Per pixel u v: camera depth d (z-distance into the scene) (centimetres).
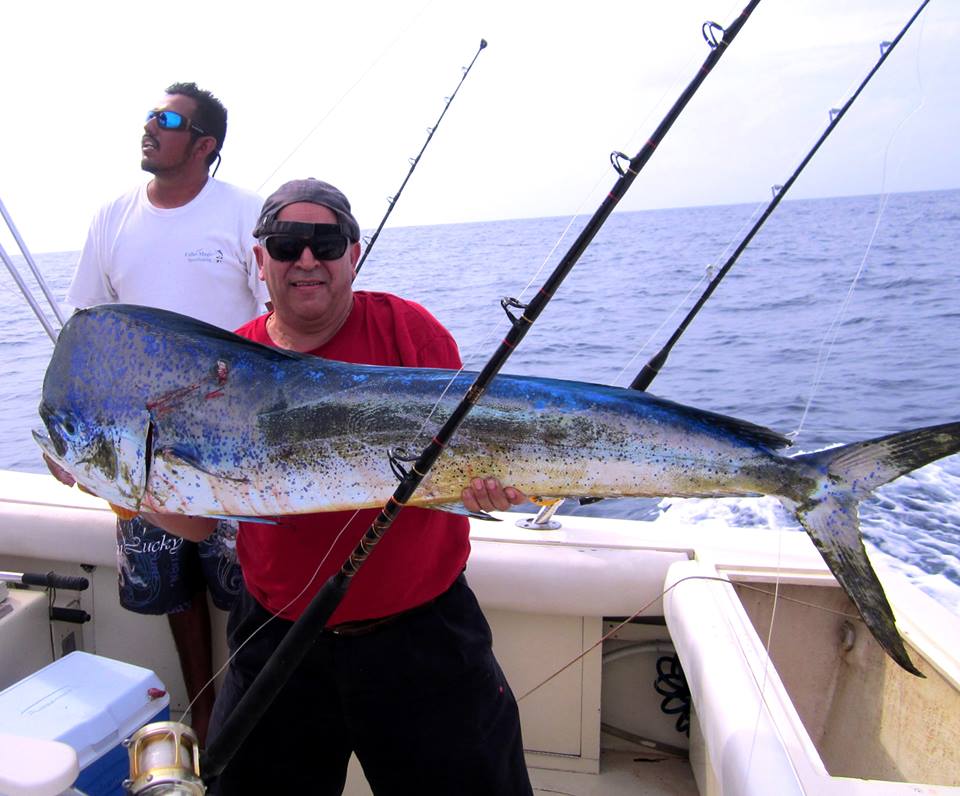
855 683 214
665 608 229
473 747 185
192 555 266
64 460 170
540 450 156
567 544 254
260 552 186
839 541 150
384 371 165
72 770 141
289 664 158
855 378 775
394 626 181
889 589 209
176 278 276
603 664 265
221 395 165
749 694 165
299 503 165
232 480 166
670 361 871
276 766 190
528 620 257
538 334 1018
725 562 232
